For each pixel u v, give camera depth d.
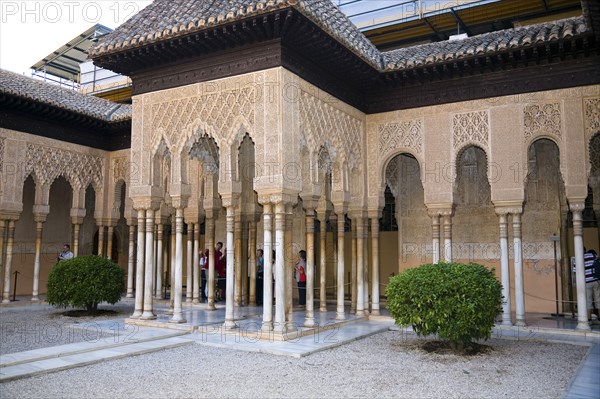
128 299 14.18
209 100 8.81
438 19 14.13
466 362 6.75
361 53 9.08
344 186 9.79
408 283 7.37
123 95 20.50
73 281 10.77
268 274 8.05
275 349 7.20
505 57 9.16
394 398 5.14
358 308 10.30
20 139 12.45
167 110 9.32
